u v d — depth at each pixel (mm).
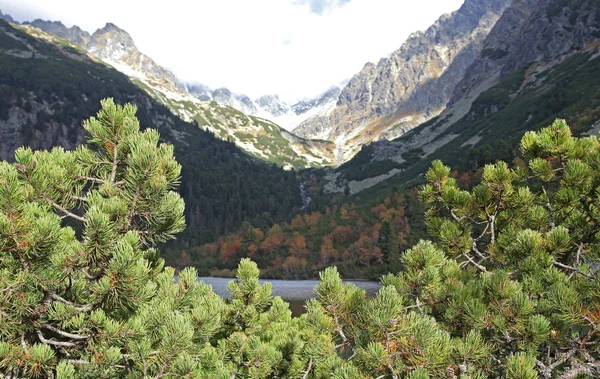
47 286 4996
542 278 5805
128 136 6520
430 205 8336
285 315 10945
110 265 4949
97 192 5836
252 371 8062
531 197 7566
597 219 6594
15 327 4914
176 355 5305
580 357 5406
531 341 4848
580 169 6836
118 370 5852
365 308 4438
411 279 5664
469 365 4535
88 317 5461
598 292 4816
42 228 4602
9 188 4570
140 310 6176
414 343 4059
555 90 161000
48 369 5008
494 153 121562
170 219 6250
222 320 9000
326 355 5559
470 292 5488
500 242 7289
